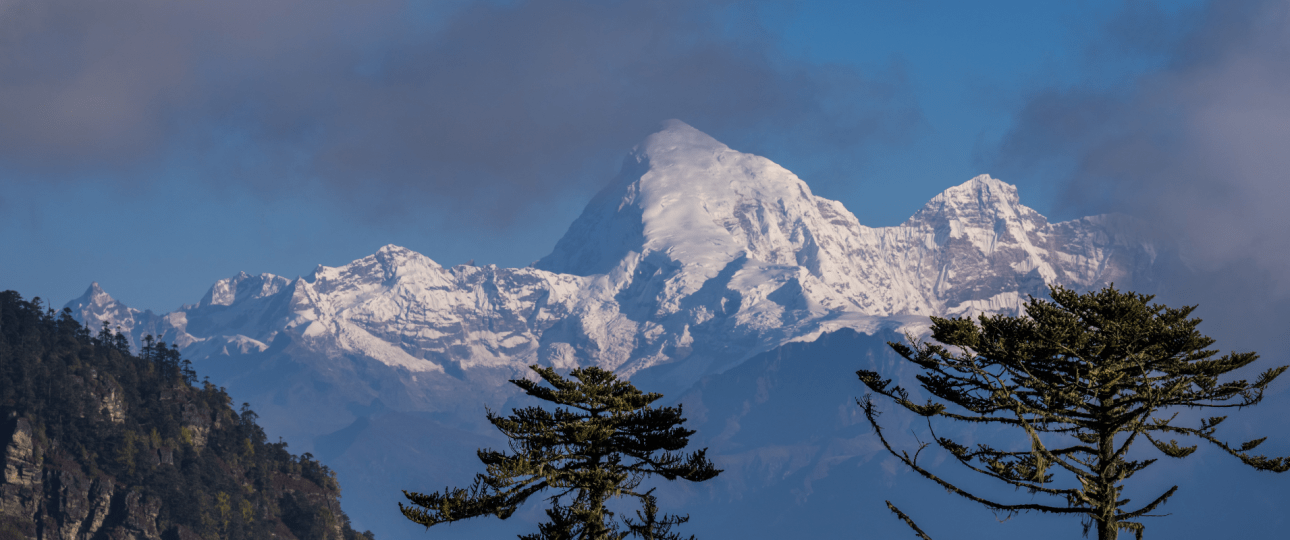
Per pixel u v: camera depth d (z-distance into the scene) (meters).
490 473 92.44
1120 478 87.44
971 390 91.00
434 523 90.38
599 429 92.75
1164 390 83.50
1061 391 85.81
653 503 98.38
